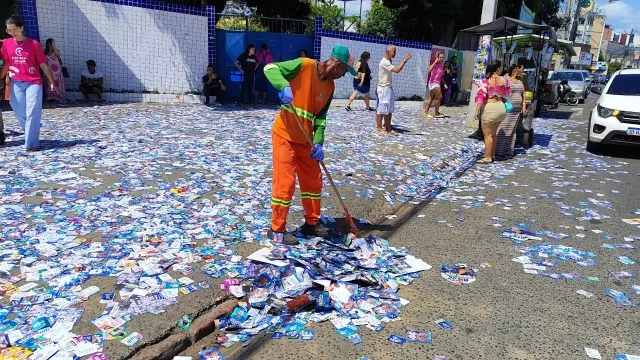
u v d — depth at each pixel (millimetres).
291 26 17234
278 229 4523
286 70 4074
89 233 4473
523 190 6934
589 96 29375
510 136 9156
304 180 4578
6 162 6629
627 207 6266
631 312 3674
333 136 9914
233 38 14695
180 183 6086
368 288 3816
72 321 3139
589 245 4945
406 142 9750
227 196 5723
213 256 4172
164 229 4648
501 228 5359
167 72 13805
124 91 13312
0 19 11633
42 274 3684
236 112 12508
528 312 3631
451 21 21688
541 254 4668
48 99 11953
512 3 22516
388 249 4613
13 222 4621
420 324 3428
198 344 3189
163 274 3799
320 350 3117
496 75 8461
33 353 2814
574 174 7996
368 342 3207
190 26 13859
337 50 4109
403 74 17656
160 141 8398
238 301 3590
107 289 3543
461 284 4023
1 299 3348
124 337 3037
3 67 7184
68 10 12242
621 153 9914
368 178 7000
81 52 12633
